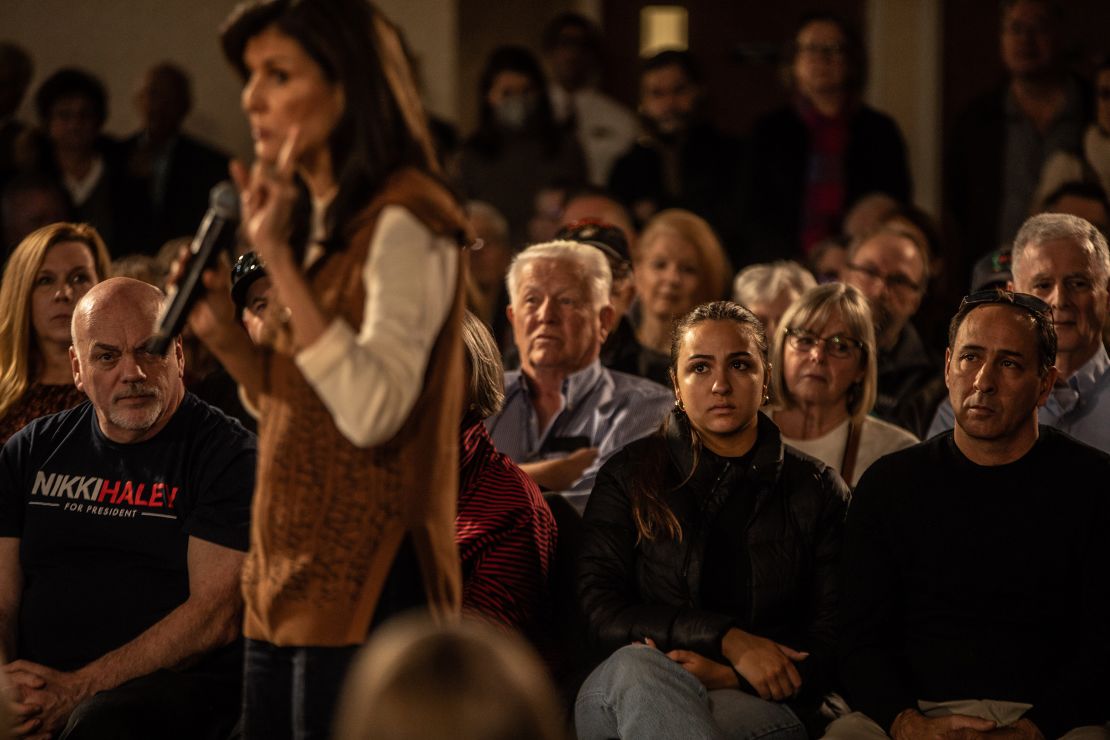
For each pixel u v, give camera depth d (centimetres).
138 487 524
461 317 363
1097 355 601
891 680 502
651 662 497
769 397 630
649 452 544
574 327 650
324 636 349
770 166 1051
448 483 363
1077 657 491
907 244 768
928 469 515
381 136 347
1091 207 876
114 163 1134
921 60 1327
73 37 1266
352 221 347
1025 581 500
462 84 1384
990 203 1052
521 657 228
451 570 365
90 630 523
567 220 943
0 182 1113
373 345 334
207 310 355
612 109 1254
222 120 1271
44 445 537
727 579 530
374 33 351
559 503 550
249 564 366
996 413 497
